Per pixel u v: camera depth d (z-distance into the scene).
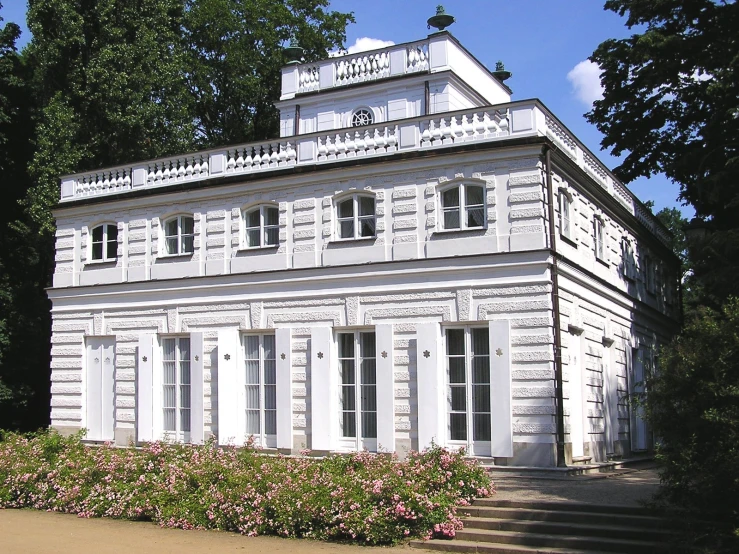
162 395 28.14
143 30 36.03
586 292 25.91
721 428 13.64
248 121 46.81
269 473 17.52
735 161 26.11
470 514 16.23
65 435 29.53
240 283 26.81
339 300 25.14
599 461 25.95
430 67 30.36
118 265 29.30
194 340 27.28
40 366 35.56
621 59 34.94
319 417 24.80
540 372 22.19
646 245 36.66
